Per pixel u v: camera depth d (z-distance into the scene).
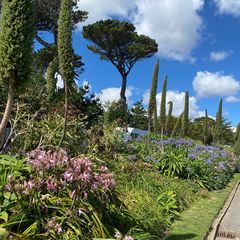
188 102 26.66
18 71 5.24
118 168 8.95
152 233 6.46
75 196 4.63
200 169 13.20
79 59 25.91
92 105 15.65
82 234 4.55
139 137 16.94
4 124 5.42
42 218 4.45
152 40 34.91
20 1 5.16
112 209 5.67
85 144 8.81
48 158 4.67
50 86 10.72
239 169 21.64
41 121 7.88
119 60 35.75
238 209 10.41
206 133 31.78
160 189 9.23
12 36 5.16
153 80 15.59
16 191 4.34
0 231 4.02
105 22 33.47
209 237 7.17
